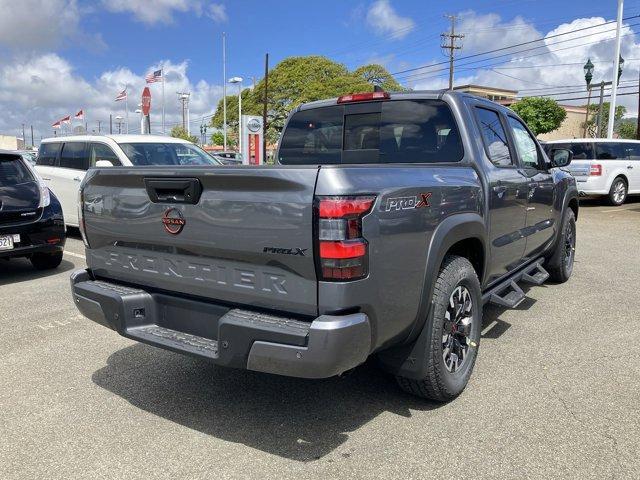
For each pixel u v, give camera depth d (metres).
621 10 21.91
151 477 2.71
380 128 4.32
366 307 2.60
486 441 2.98
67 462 2.85
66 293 6.25
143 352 4.41
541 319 5.07
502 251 4.22
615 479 2.62
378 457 2.85
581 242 9.30
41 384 3.81
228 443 3.02
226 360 2.74
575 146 15.45
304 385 3.74
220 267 2.87
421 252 2.96
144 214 3.14
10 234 6.51
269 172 2.58
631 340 4.49
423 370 3.15
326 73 43.00
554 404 3.39
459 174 3.51
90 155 9.67
